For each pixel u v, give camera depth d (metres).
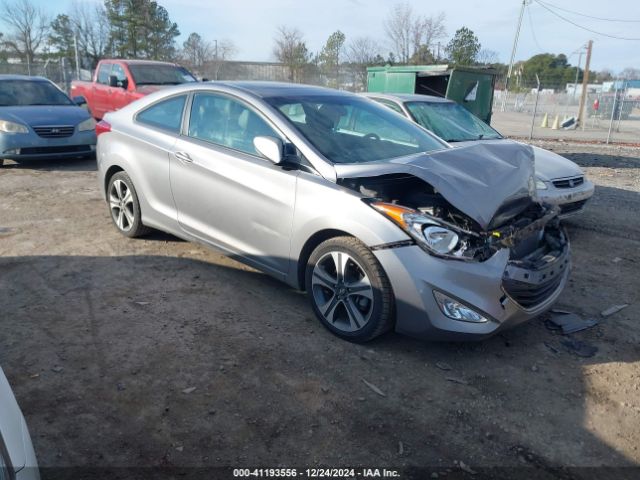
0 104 9.90
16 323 3.95
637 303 4.73
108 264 5.08
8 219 6.46
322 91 4.96
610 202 8.45
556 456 2.86
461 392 3.35
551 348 3.92
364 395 3.28
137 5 39.66
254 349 3.71
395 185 4.07
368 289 3.62
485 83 12.05
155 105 5.30
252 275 4.93
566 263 4.04
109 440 2.83
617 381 3.54
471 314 3.44
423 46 33.84
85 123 9.97
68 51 41.91
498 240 3.56
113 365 3.48
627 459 2.85
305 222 3.88
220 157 4.46
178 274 4.90
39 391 3.19
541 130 23.16
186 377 3.38
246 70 35.19
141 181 5.26
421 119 7.54
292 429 2.96
